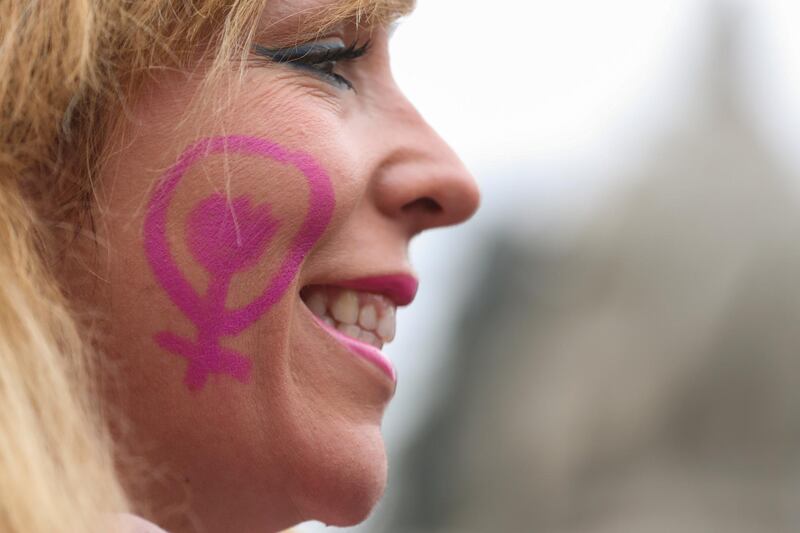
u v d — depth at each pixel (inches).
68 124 55.7
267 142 58.1
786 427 158.6
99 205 56.8
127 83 56.6
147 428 58.4
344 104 61.7
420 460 184.7
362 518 61.9
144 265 57.2
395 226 63.6
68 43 54.9
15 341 52.3
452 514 182.2
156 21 56.5
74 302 56.9
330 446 59.9
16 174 55.5
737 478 158.1
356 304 63.2
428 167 63.2
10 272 53.7
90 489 51.9
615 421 167.5
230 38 57.2
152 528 53.1
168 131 57.2
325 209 59.1
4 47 54.8
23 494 49.3
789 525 155.6
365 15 61.9
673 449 162.4
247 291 58.1
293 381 59.4
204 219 57.5
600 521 163.8
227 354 58.1
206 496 59.9
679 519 157.5
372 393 61.7
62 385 52.4
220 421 58.6
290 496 60.5
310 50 59.7
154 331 57.7
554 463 171.2
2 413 50.5
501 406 179.9
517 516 174.1
